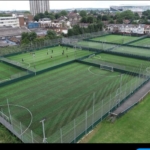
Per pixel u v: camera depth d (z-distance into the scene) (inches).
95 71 1818.4
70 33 3523.6
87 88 1457.9
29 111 1163.3
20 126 931.3
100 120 1039.0
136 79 1551.4
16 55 2417.6
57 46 2886.3
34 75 1738.4
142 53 2351.1
